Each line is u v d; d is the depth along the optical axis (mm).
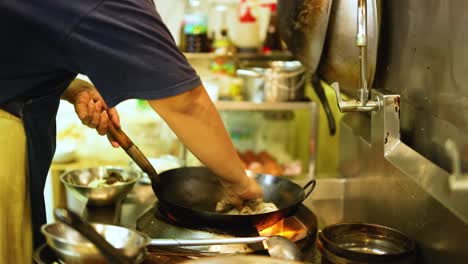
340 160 2045
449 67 1296
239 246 1315
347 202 1834
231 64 3039
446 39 1308
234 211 1494
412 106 1510
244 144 3371
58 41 1147
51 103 1372
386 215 1533
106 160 2666
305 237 1422
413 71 1495
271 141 3398
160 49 1157
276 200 1633
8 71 1241
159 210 1521
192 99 1200
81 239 1158
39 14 1131
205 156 1287
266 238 1249
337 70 1737
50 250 1240
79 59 1161
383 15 1648
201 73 3027
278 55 3123
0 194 1282
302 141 3459
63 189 2557
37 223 1408
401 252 1225
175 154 2861
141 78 1147
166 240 1263
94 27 1124
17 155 1314
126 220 1663
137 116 2723
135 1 1156
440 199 1201
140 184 2008
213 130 1257
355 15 1597
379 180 1582
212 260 1030
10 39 1176
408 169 1385
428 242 1282
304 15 1728
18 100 1312
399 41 1583
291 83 2758
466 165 1225
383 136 1511
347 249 1235
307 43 1775
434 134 1382
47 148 1410
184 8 3381
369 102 1518
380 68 1714
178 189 1661
